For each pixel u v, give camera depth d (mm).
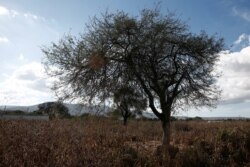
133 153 11305
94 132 16344
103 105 16422
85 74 15547
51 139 12367
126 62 15516
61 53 15664
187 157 11406
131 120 36969
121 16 15164
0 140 11352
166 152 11797
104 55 15180
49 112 21531
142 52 15453
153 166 10258
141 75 15859
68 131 15125
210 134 16375
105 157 10016
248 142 13844
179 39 15633
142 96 17000
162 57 15906
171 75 16156
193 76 16406
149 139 18234
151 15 15492
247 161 11922
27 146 10586
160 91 15930
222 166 11305
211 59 16172
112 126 22562
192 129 26188
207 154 11859
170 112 16156
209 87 16594
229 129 16047
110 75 15781
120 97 16469
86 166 9008
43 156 9562
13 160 8961
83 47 15336
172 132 22172
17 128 14688
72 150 10219
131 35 15352
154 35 15273
